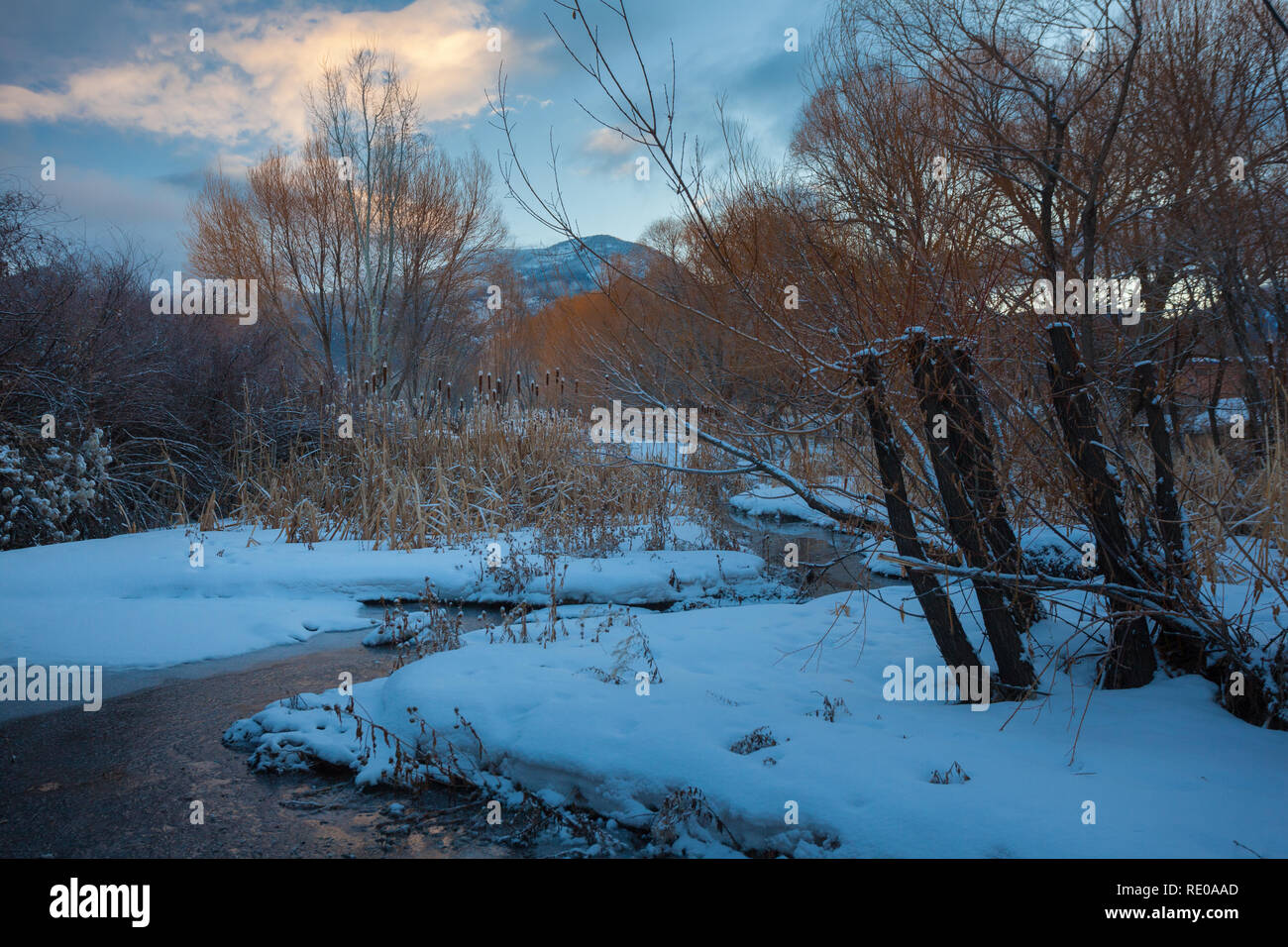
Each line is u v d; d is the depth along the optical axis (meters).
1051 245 4.76
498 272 25.45
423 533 9.98
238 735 5.03
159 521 11.25
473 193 24.91
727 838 3.60
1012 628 4.59
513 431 12.52
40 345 10.58
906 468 4.91
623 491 11.65
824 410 4.80
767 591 8.57
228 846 3.85
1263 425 6.70
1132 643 4.59
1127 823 3.12
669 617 7.03
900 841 3.21
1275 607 4.20
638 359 5.23
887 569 9.20
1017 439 4.45
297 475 11.52
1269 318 6.80
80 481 9.91
